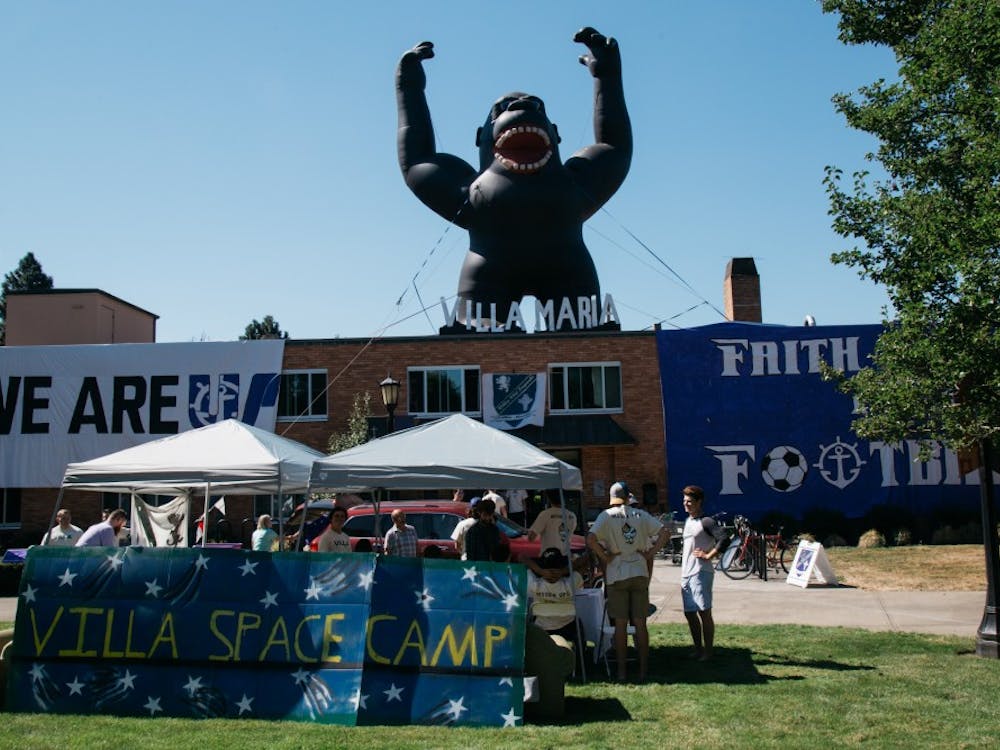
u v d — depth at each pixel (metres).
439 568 7.97
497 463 9.64
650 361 29.52
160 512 17.36
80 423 29.89
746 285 37.06
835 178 12.02
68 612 8.04
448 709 7.50
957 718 7.51
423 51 32.25
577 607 10.23
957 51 11.59
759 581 18.45
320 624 7.88
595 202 31.08
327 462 9.63
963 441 10.62
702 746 6.70
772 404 29.06
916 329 10.88
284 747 6.61
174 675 7.84
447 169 31.05
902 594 15.89
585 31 32.56
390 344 29.69
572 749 6.64
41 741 6.74
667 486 28.83
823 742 6.83
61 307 36.88
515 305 30.23
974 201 11.44
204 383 29.83
